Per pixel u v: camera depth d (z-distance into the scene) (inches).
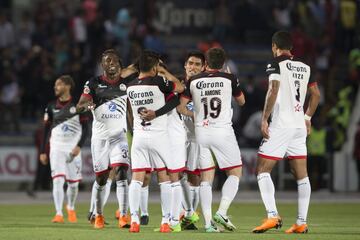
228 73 1286.9
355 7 3309.5
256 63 3331.7
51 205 2091.5
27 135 2866.6
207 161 1286.9
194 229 1354.6
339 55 3302.2
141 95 1264.8
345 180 2711.6
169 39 3400.6
